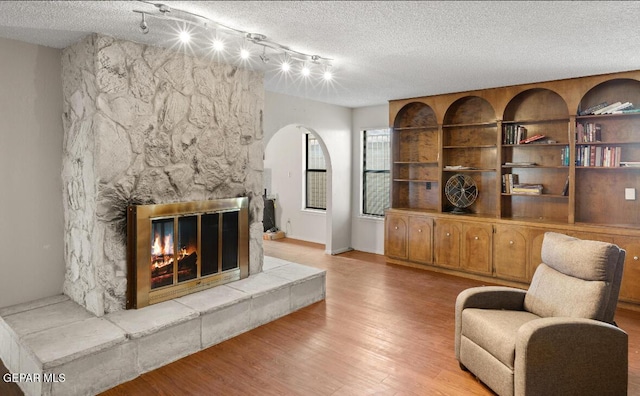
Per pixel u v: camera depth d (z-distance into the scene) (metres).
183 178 3.49
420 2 2.38
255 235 4.16
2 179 3.09
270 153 8.21
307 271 4.27
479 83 4.69
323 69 4.02
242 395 2.53
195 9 2.49
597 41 3.12
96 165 2.94
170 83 3.36
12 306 3.16
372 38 3.07
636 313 3.93
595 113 4.31
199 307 3.18
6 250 3.14
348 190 6.71
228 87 3.83
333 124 6.32
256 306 3.56
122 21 2.70
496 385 2.45
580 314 2.46
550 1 2.37
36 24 2.75
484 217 4.99
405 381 2.70
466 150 5.46
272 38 3.07
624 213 4.36
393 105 5.87
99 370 2.55
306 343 3.26
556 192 4.77
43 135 3.28
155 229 3.25
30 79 3.18
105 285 3.01
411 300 4.29
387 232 5.92
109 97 2.98
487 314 2.72
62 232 3.43
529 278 4.61
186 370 2.83
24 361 2.56
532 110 4.89
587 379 2.32
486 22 2.72
